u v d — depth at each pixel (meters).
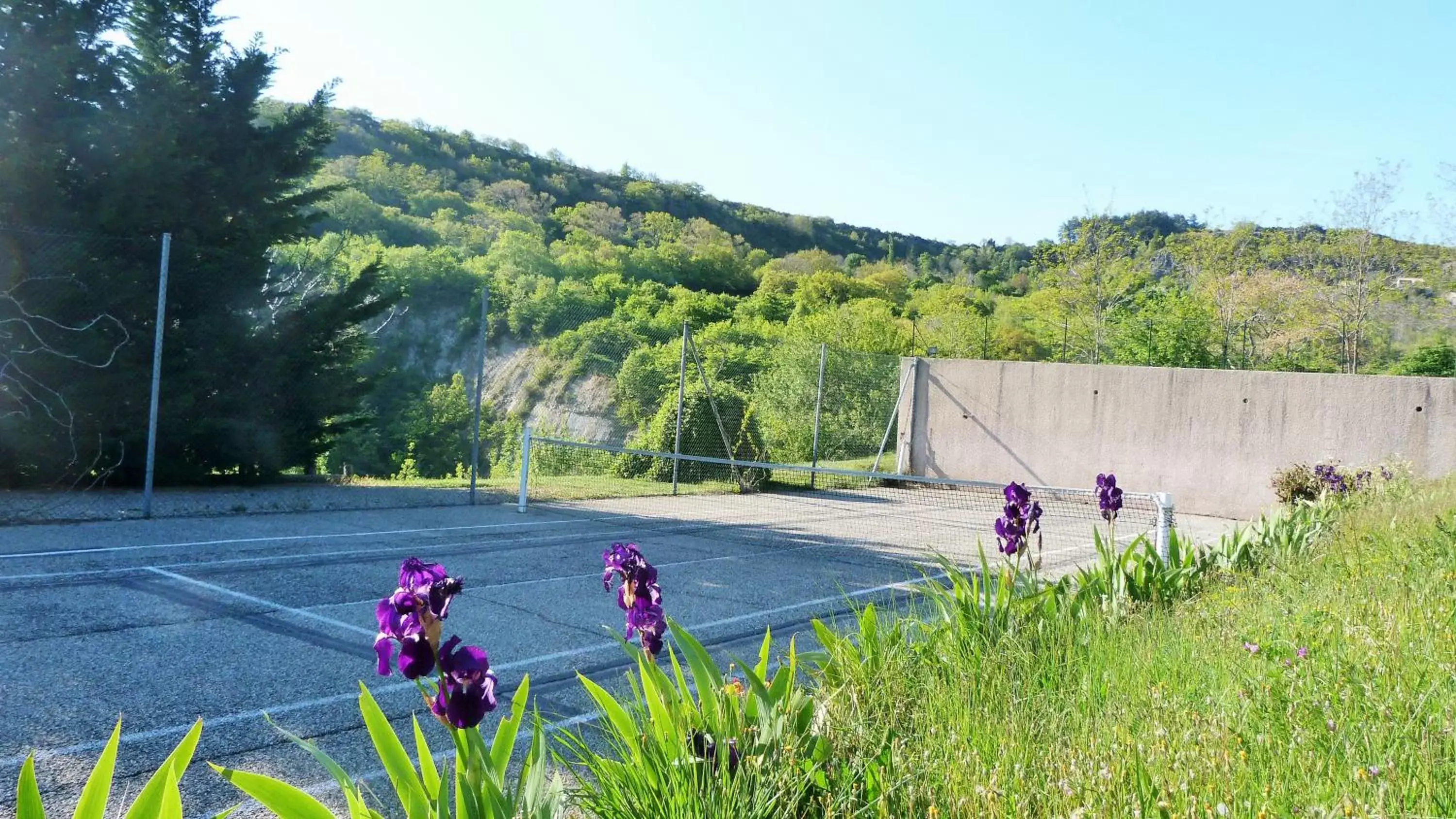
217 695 5.05
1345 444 17.08
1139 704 3.84
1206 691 4.00
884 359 22.70
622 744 3.69
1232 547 8.27
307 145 15.99
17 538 9.36
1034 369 20.28
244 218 14.94
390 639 2.30
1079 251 38.97
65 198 12.80
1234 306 37.78
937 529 13.86
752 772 2.86
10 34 12.35
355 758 4.25
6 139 11.98
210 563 8.65
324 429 15.84
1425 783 2.76
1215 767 3.01
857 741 3.47
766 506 16.14
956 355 39.75
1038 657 4.56
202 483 14.59
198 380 13.81
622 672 5.82
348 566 8.89
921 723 3.71
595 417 20.03
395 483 16.55
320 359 15.43
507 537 11.30
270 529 10.90
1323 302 36.69
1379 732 3.28
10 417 12.15
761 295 59.75
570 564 9.64
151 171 13.05
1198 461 18.42
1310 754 3.17
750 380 20.78
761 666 3.72
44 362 12.27
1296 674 3.86
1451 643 4.46
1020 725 3.56
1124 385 19.25
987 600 5.05
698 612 7.67
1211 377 18.34
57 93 12.73
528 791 2.70
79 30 13.08
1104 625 5.48
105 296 12.77
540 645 6.38
